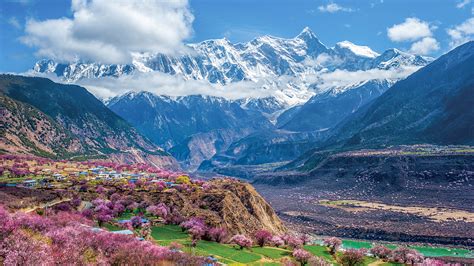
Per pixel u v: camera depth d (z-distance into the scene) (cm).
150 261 9569
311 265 14012
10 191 18338
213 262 11506
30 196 17812
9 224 9375
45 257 7406
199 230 15488
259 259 13738
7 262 6975
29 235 8644
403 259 16750
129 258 9350
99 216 15275
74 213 15575
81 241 9256
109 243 9756
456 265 16350
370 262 16450
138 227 15512
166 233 15488
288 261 13638
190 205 19375
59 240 8975
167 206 18600
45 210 15062
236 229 17888
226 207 19088
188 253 11062
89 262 8350
